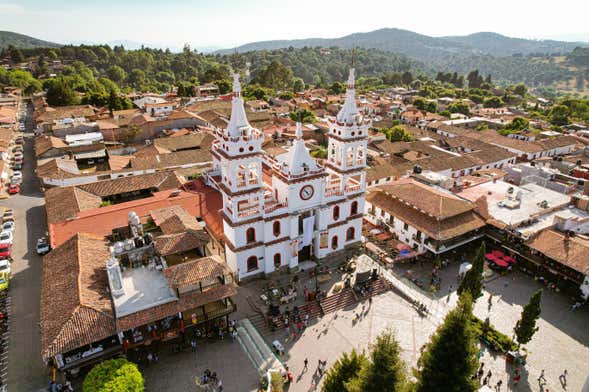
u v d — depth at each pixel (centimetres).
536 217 6500
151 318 4091
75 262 4691
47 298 4306
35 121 13812
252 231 5334
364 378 2833
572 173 8975
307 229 5750
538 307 4169
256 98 19412
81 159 10631
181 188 7600
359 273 5388
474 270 4650
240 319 4894
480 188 7644
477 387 3052
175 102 16838
